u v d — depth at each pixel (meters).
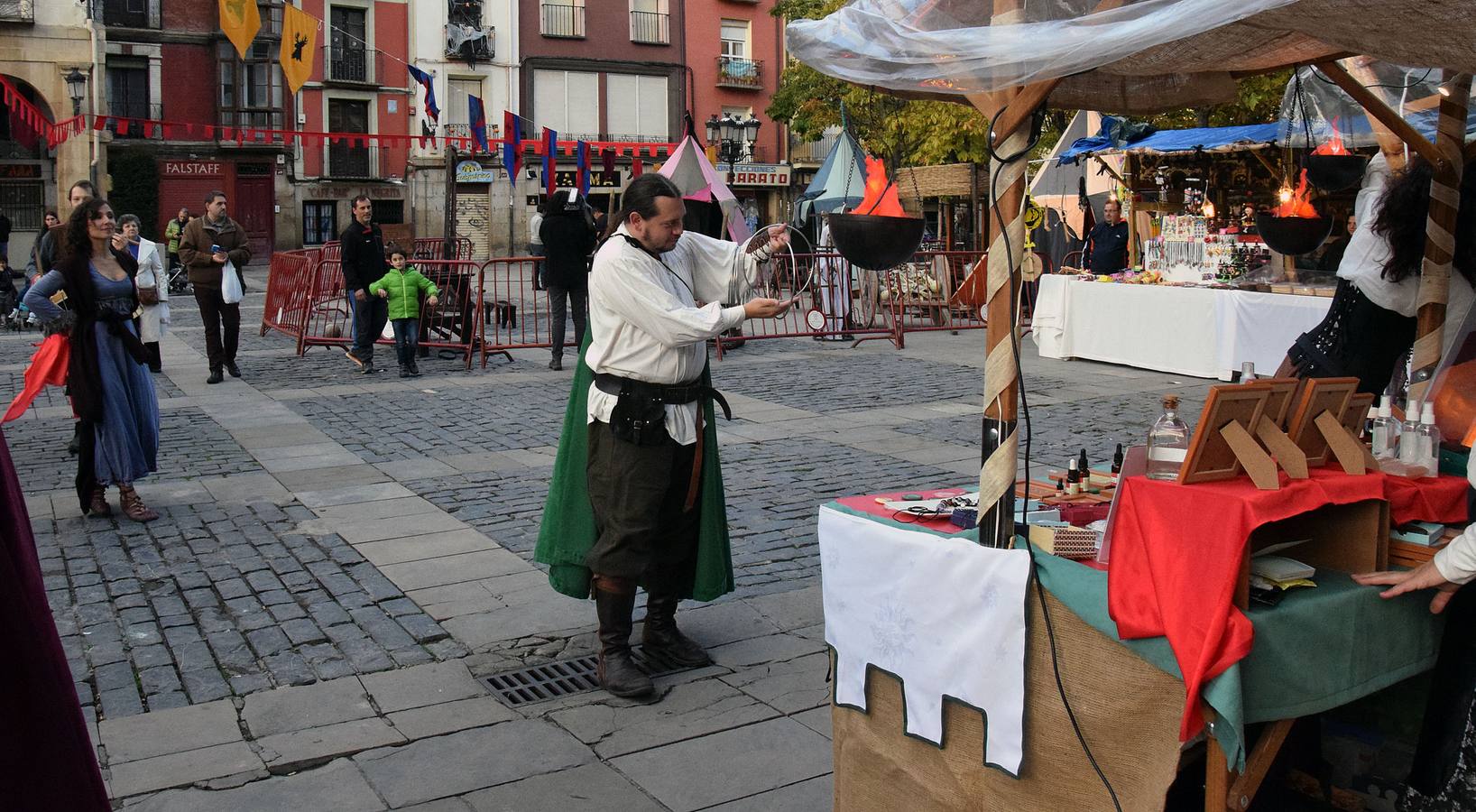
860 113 21.28
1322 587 2.61
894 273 14.88
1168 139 12.36
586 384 4.14
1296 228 4.38
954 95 3.16
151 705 4.04
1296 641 2.47
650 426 3.95
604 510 4.04
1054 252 16.81
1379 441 3.18
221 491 7.05
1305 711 2.52
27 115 27.12
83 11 33.53
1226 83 3.76
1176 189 12.99
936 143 19.64
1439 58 3.07
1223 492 2.39
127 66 35.97
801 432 8.78
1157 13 2.30
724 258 4.23
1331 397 2.75
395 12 37.69
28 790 1.75
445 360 12.97
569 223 11.89
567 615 4.92
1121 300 11.94
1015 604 2.63
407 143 38.50
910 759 2.94
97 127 19.09
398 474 7.49
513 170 23.19
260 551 5.81
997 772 2.72
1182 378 11.17
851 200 15.27
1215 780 2.46
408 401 10.31
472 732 3.83
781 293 14.88
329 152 37.75
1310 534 2.81
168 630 4.75
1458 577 2.51
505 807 3.34
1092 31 2.37
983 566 2.69
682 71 41.25
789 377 11.66
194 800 3.38
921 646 2.86
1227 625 2.33
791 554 5.72
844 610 3.09
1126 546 2.54
